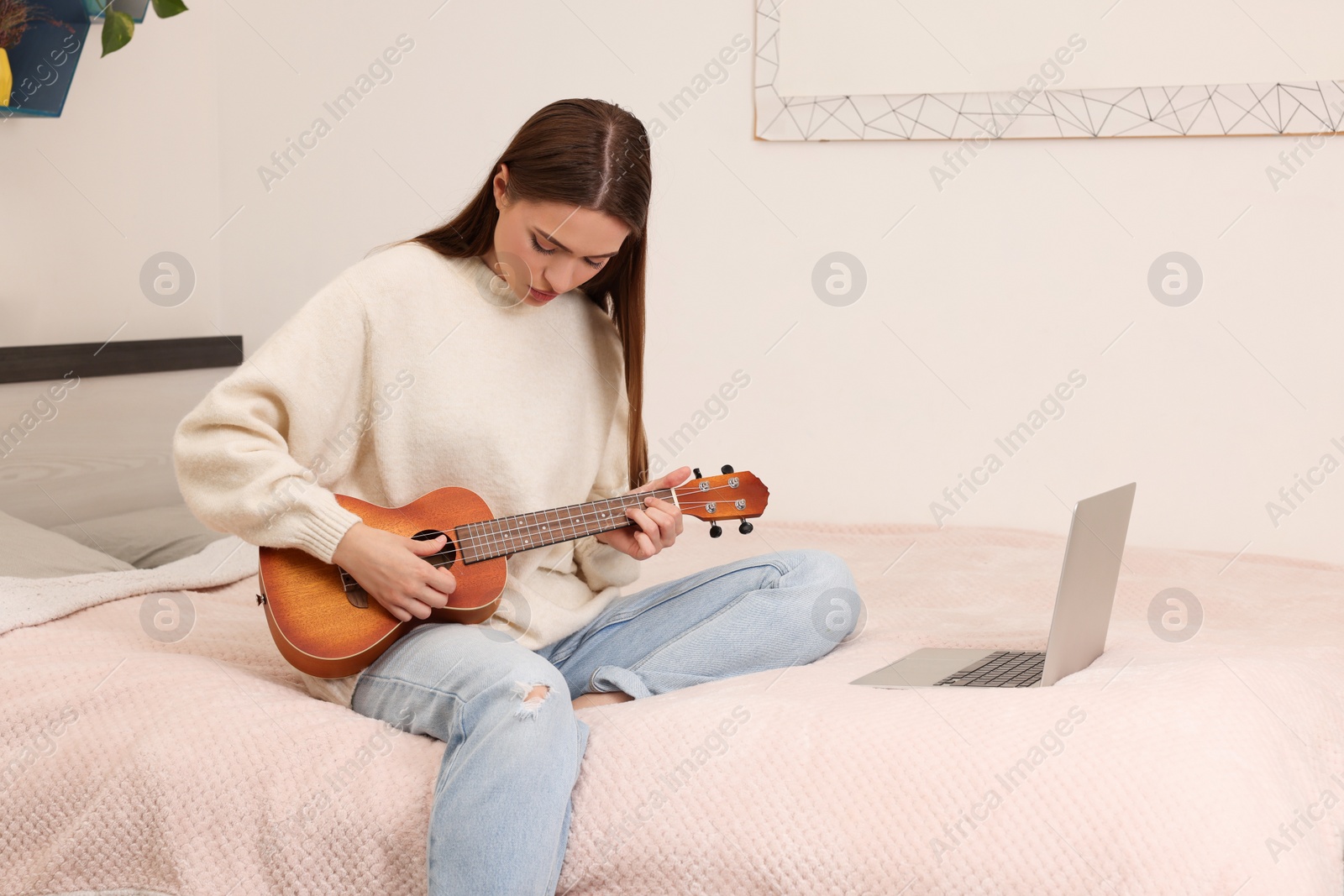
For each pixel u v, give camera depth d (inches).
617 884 42.1
